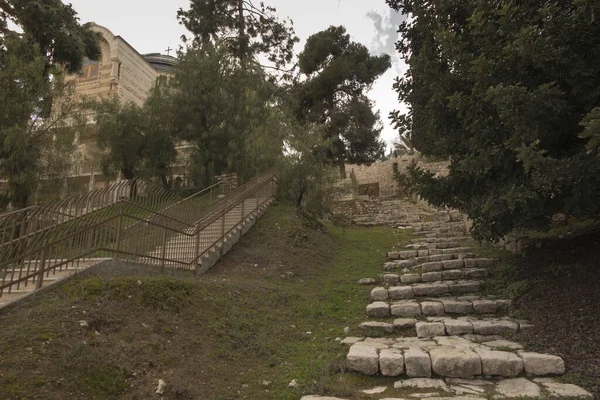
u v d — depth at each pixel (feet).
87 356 12.87
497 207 18.06
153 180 62.75
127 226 23.62
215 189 52.39
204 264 28.99
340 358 16.43
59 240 19.11
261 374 15.47
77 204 20.83
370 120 84.43
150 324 16.01
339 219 54.54
